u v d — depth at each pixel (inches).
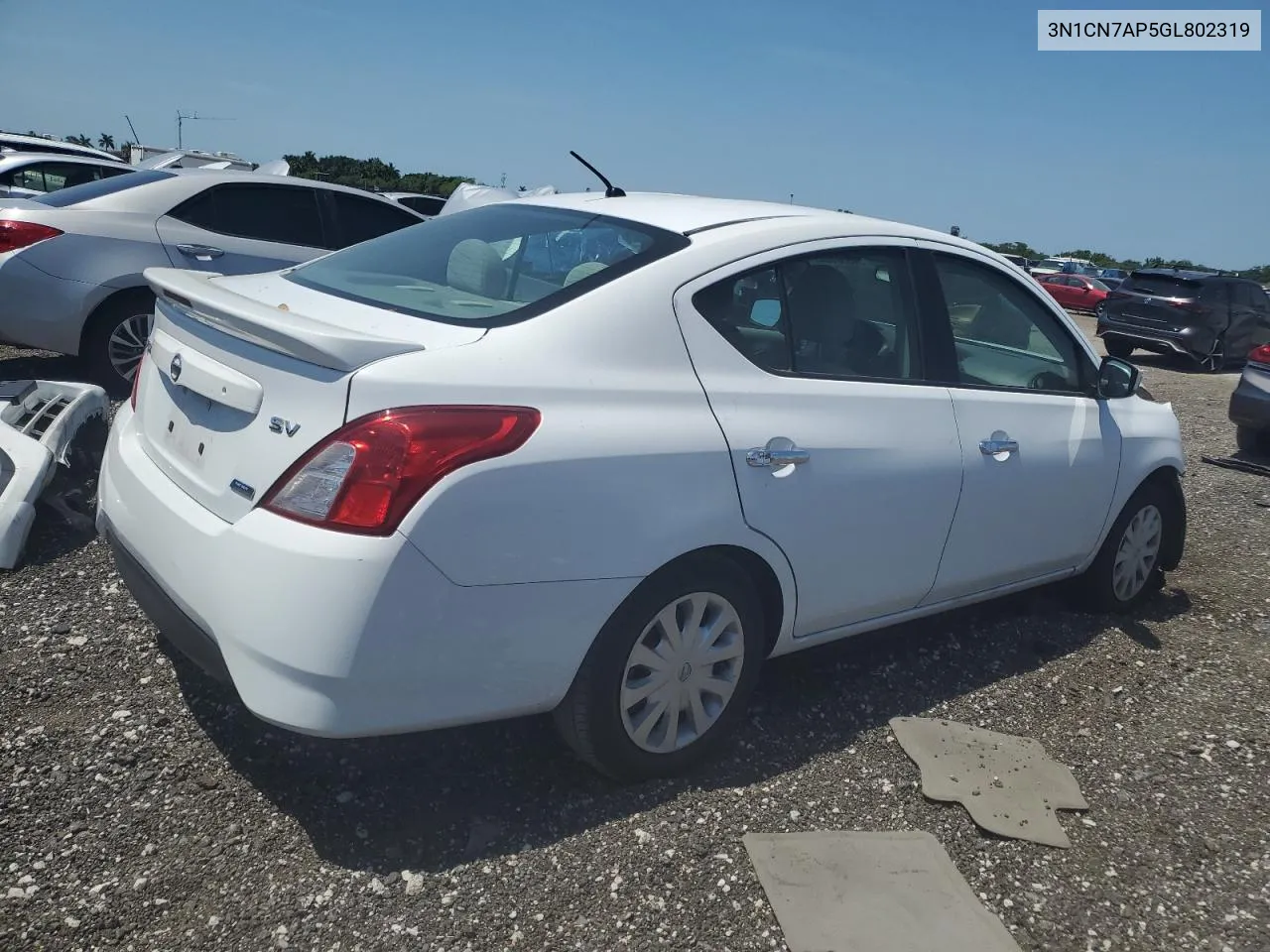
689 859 106.9
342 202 305.7
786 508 120.3
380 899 97.1
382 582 92.6
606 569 105.3
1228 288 674.8
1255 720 150.3
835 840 112.0
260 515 95.9
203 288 114.3
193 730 119.4
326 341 94.6
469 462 96.3
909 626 171.2
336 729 94.8
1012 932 102.7
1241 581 213.2
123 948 88.7
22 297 249.4
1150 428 179.9
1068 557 168.7
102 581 153.6
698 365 116.2
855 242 136.9
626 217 130.2
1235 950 103.2
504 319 109.0
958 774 127.4
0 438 168.6
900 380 138.6
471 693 100.9
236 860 100.2
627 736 113.3
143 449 118.2
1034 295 162.6
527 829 109.0
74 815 103.5
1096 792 128.6
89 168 501.0
